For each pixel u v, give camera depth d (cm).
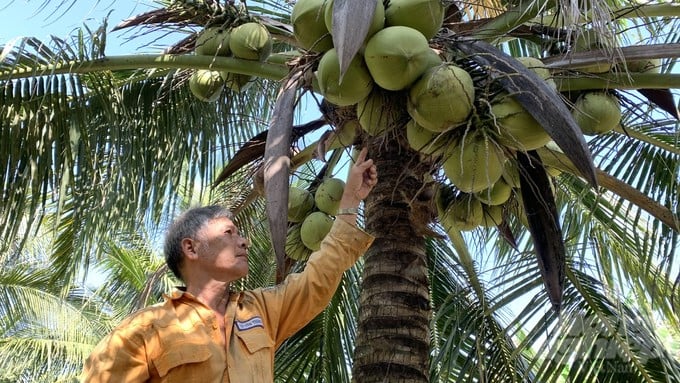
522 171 374
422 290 397
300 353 615
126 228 526
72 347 1054
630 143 492
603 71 391
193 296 289
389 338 382
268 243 648
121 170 491
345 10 304
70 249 531
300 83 370
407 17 329
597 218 582
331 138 423
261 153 498
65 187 450
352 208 333
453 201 428
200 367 270
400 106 344
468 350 554
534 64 364
